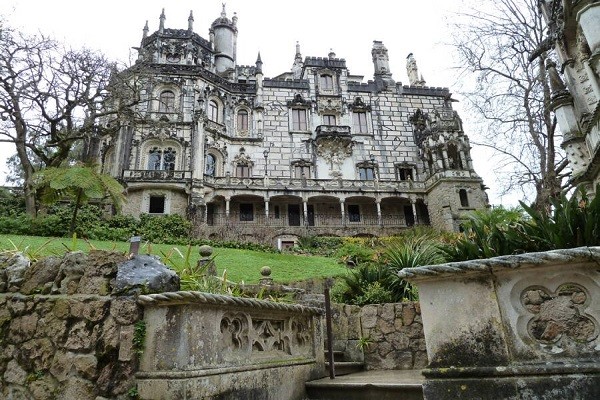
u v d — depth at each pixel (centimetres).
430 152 4172
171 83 4012
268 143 4244
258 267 1805
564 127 1578
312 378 595
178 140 3766
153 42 4253
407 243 1160
